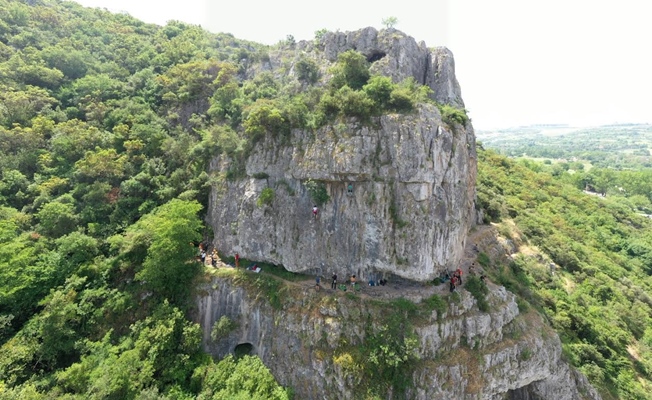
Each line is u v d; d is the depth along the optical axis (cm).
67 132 5850
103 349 3784
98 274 4462
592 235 8238
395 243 4025
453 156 4316
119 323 4188
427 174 3938
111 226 4953
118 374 3409
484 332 3931
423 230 3969
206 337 4275
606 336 5162
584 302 5734
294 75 6462
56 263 4388
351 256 4219
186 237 4441
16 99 6012
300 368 3819
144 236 4575
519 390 4462
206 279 4425
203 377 3744
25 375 3578
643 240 8644
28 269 4178
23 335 3816
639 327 5797
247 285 4341
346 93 4300
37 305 4103
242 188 4769
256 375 3666
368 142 4084
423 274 4031
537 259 6306
